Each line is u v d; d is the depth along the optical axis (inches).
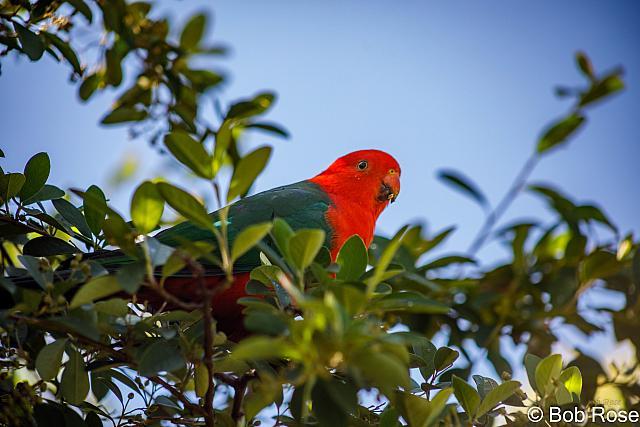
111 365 273.1
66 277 284.8
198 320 265.9
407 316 425.7
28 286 291.4
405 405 257.3
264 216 382.9
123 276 223.5
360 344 197.3
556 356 275.6
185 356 250.5
